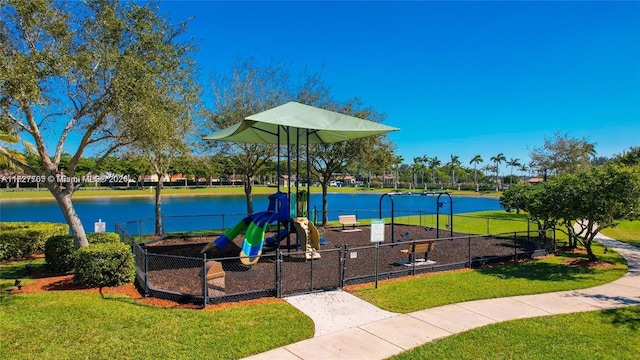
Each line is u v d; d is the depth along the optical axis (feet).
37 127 30.01
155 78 30.04
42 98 26.40
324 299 24.35
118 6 30.04
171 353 16.70
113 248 27.43
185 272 29.78
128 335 18.44
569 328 19.90
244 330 19.21
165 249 41.91
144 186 241.55
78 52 28.19
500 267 34.12
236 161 61.11
